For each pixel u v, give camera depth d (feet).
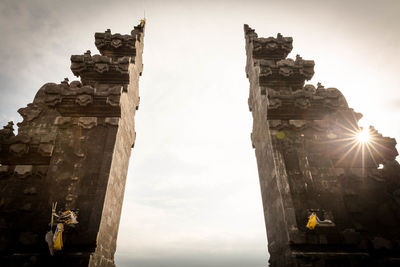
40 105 60.34
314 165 52.49
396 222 48.65
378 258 43.39
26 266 38.29
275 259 50.19
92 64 61.05
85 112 53.78
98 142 50.83
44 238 41.47
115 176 50.70
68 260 38.27
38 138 54.08
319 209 46.32
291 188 48.44
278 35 74.33
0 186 48.80
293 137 55.11
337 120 59.47
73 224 41.16
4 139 54.08
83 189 45.62
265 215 58.23
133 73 65.67
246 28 81.30
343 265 40.78
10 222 45.06
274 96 57.36
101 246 42.75
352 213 49.29
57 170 48.01
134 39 69.00
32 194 48.16
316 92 62.08
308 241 42.55
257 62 66.80
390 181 53.52
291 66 64.28
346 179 53.26
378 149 57.00
